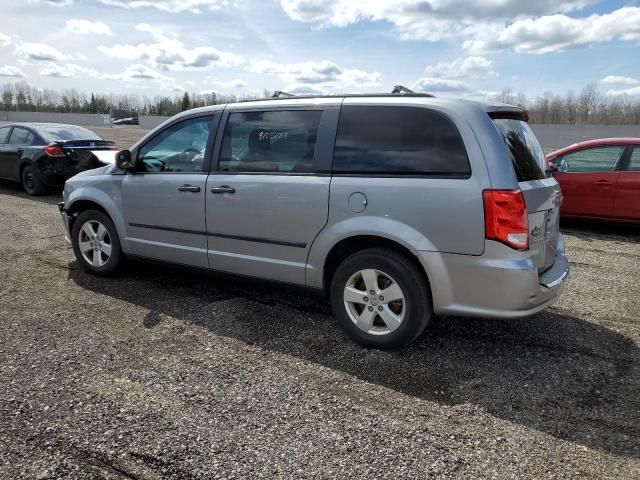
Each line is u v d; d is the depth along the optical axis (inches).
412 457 101.7
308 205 150.0
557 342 155.3
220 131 172.1
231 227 167.3
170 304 181.0
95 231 209.6
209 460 99.6
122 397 121.0
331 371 135.6
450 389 127.9
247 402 120.3
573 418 116.2
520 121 151.7
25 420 111.1
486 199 126.5
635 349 151.8
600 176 309.9
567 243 289.1
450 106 134.8
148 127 2081.7
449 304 135.2
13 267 222.8
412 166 136.8
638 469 99.2
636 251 271.7
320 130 151.4
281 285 162.9
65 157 409.1
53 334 155.2
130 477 94.6
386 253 140.5
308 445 105.0
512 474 97.3
